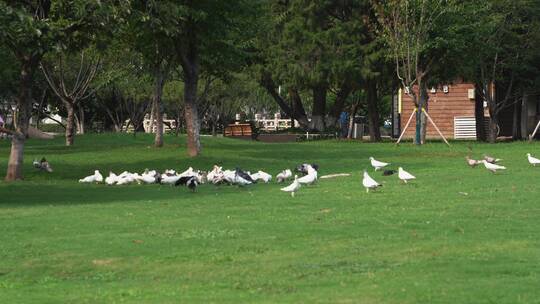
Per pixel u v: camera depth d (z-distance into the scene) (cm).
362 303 954
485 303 940
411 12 4328
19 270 1240
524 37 4875
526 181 2353
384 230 1494
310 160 3375
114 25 2536
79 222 1669
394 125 6203
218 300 1002
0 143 4750
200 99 5928
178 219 1689
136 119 6912
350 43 4875
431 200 1934
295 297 1003
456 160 3297
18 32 2284
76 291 1093
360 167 3039
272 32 5156
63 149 3994
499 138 5853
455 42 4369
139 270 1217
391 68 4938
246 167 3108
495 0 4669
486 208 1770
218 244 1386
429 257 1225
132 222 1656
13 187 2477
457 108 6075
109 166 3184
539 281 1052
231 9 3319
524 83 5262
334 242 1378
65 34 2520
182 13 2884
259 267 1198
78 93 4638
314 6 4888
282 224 1587
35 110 7419
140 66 4722
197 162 3272
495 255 1230
